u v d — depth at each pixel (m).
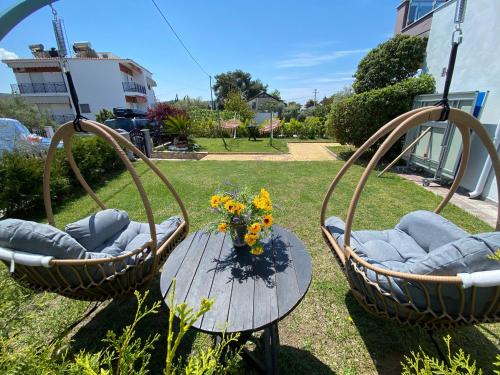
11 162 3.82
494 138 3.88
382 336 1.71
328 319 1.85
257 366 1.46
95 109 22.22
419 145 5.67
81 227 2.05
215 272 1.58
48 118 15.23
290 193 4.51
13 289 0.98
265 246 1.84
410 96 6.08
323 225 2.17
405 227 2.12
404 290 1.26
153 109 11.80
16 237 1.37
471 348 1.60
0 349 0.85
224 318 1.25
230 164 7.14
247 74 43.00
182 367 1.55
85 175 5.16
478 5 4.39
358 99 6.64
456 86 5.01
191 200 4.27
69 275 1.46
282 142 12.01
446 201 2.13
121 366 0.73
